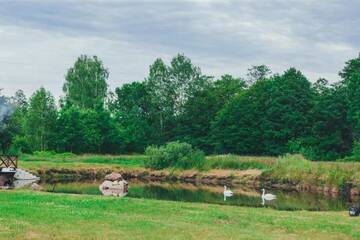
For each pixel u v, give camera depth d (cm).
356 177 6362
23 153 10362
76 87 14575
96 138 12044
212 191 6119
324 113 10244
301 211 3934
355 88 10081
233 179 7719
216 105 13562
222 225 2912
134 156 10812
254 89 12231
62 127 11831
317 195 5934
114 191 5722
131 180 7838
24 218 2748
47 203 3462
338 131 10219
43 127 11631
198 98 13675
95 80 14762
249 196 5559
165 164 8612
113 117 13238
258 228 2912
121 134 12669
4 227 2472
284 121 11281
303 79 11650
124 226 2677
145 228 2650
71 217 2848
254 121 11719
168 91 14612
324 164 7038
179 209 3444
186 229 2689
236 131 11862
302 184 6800
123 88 15238
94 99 14425
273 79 12331
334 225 3058
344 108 10188
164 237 2467
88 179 7606
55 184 6494
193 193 5791
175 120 14250
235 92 14538
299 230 2884
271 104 11462
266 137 11450
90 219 2822
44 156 10050
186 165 8438
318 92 12688
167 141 13712
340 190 6309
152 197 5166
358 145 8850
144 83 15162
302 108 11275
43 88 11812
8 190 4441
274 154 11306
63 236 2377
